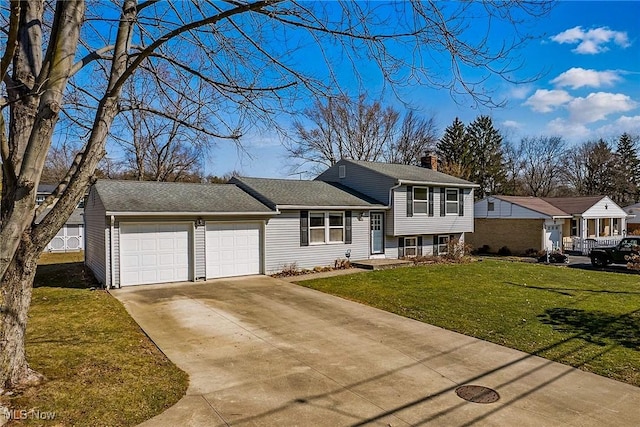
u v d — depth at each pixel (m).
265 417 4.81
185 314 9.41
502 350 7.40
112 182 14.76
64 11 4.50
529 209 27.05
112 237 12.13
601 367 6.62
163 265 13.13
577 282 14.96
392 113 29.56
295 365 6.51
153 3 5.48
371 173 20.06
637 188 50.88
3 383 4.93
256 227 15.25
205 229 13.91
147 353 6.77
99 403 4.90
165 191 14.89
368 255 18.91
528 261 23.69
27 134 4.65
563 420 4.89
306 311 10.07
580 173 52.53
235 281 13.81
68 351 6.55
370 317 9.59
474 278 15.13
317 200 17.33
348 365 6.57
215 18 4.69
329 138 27.25
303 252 16.48
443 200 21.55
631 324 9.11
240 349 7.21
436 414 4.98
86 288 12.18
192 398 5.26
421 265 18.56
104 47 5.21
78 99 6.23
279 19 5.00
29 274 5.05
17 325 5.03
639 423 4.85
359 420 4.79
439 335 8.25
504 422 4.82
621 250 20.03
